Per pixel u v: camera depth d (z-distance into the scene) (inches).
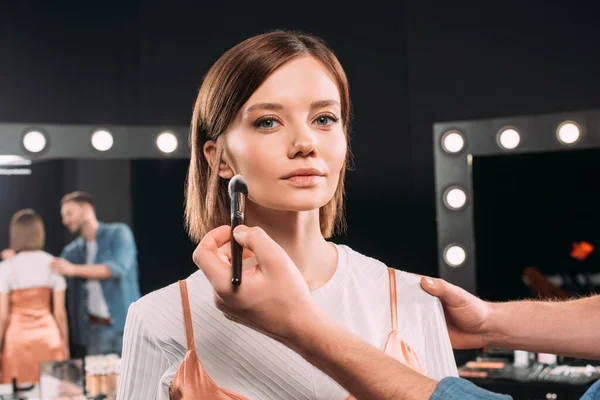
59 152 138.6
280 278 28.8
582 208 149.4
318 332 28.9
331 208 42.5
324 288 38.0
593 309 40.2
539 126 130.0
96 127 139.8
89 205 142.9
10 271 137.5
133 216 147.1
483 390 28.1
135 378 37.9
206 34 183.2
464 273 134.2
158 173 149.2
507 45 168.2
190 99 183.0
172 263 155.9
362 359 28.9
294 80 36.1
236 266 28.4
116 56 181.6
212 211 39.8
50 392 116.2
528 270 148.4
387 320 37.9
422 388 28.1
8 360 136.0
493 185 151.0
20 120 176.6
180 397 35.5
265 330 29.7
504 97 168.7
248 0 183.0
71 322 140.9
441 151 134.8
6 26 175.9
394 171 179.9
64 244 142.7
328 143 36.5
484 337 40.6
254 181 36.4
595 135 127.9
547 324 39.9
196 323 36.8
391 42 179.2
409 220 179.3
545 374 121.6
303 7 182.4
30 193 139.9
